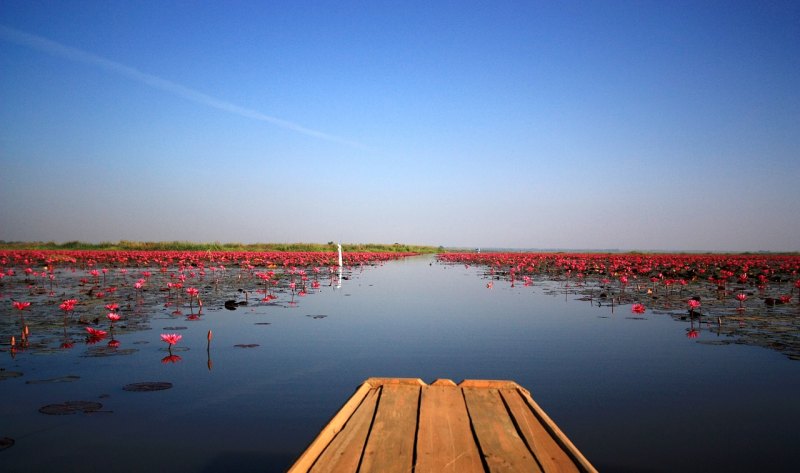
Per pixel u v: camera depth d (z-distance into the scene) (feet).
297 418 14.82
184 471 11.43
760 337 26.71
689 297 45.70
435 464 9.07
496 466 8.95
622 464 12.01
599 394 17.29
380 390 13.78
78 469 11.44
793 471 11.62
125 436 13.35
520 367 20.88
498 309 37.91
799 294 46.34
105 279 59.36
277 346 24.41
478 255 159.53
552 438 10.30
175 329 28.45
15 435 13.37
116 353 22.29
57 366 20.24
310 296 45.96
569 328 29.73
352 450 9.71
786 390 17.66
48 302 38.78
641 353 23.35
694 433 13.82
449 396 13.26
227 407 15.70
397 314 34.96
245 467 11.67
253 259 104.83
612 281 65.82
